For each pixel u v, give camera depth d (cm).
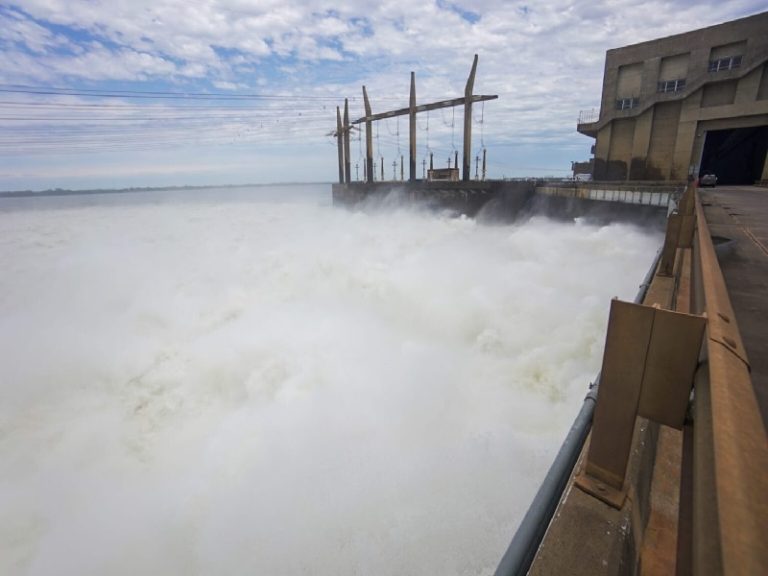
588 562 183
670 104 3675
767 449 106
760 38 3089
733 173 4578
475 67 4553
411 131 5162
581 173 7112
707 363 155
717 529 87
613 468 217
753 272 540
